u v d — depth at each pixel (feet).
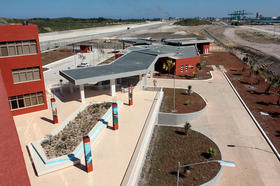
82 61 222.89
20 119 85.61
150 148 77.30
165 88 138.41
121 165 59.41
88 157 55.26
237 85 149.28
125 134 74.95
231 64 209.67
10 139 26.86
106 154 64.13
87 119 84.64
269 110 110.52
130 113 91.30
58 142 68.95
